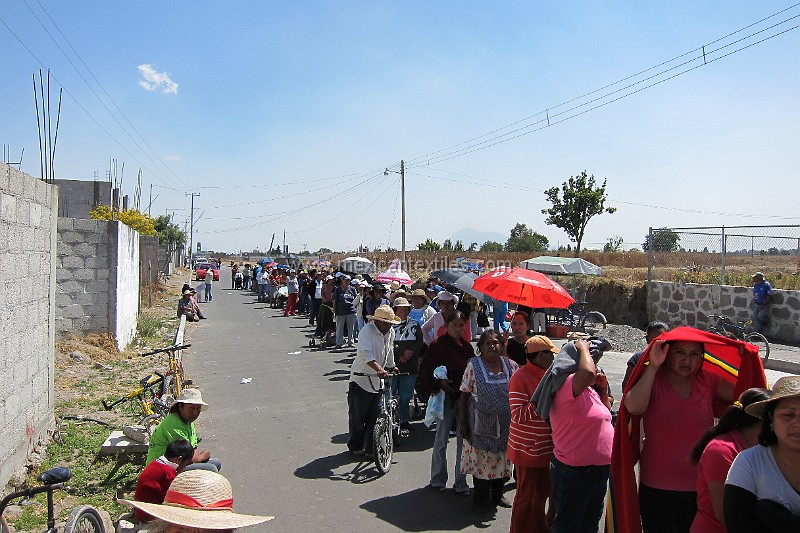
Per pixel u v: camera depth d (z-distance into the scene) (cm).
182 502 273
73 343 1373
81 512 449
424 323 1121
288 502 636
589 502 460
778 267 1839
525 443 507
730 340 388
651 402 398
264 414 995
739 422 327
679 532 395
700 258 2028
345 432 892
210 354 1605
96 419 887
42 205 766
